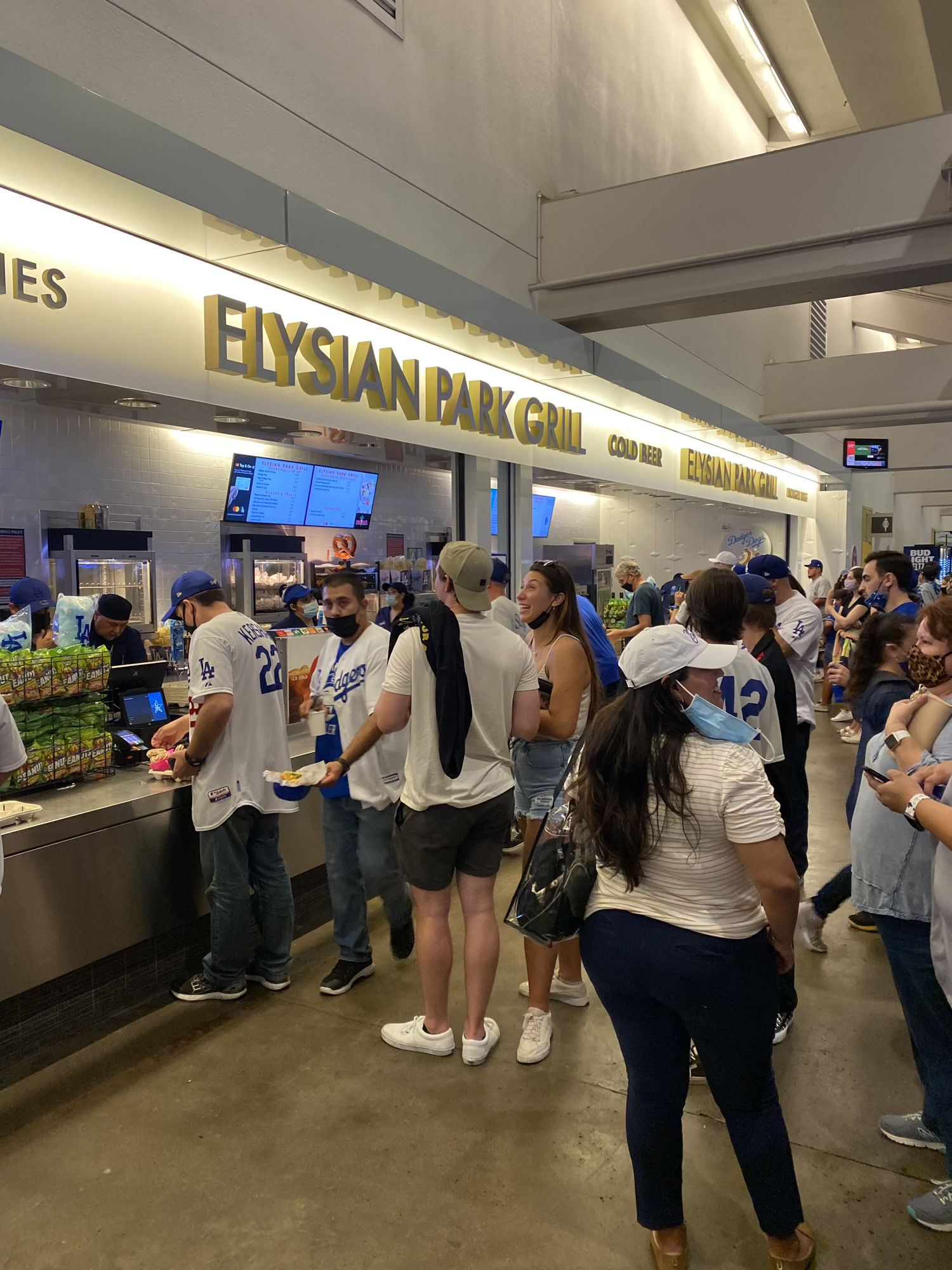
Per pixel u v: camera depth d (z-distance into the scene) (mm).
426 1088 2707
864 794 2207
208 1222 2146
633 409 7422
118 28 3402
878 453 13867
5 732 2262
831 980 3457
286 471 6172
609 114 7516
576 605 3125
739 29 9586
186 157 2914
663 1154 1900
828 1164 2350
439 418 5156
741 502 11617
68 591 5082
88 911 2898
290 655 4168
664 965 1718
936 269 5461
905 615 2834
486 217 5840
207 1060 2867
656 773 1704
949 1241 2064
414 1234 2104
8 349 2936
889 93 10000
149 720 3682
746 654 2592
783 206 5723
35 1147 2432
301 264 3562
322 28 4430
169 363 3518
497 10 5922
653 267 6094
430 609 2666
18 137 2404
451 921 4035
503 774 2799
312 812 3928
